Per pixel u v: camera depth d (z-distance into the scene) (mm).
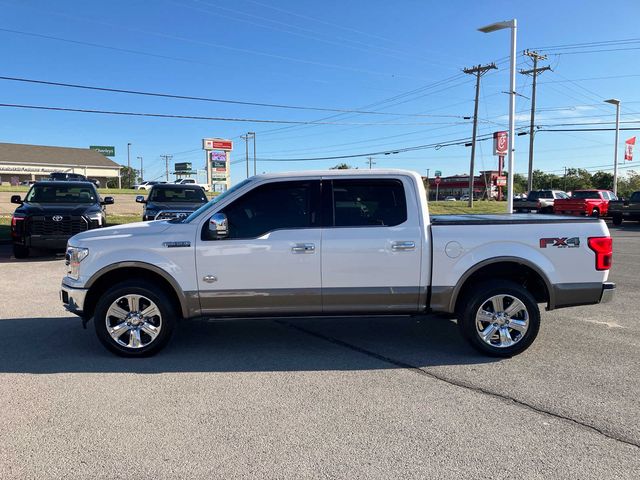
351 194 5164
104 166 68062
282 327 6383
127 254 5051
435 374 4727
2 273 10305
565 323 6520
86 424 3709
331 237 5047
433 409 3963
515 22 22031
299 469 3117
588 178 83812
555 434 3553
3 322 6547
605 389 4348
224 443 3434
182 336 5961
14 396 4203
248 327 6367
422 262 5074
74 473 3078
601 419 3781
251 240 5043
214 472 3086
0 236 16656
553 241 5113
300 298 5086
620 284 9195
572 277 5145
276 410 3949
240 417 3828
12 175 60625
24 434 3553
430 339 5863
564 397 4184
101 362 5043
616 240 17062
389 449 3354
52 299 7918
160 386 4434
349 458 3242
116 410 3947
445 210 34938
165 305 5098
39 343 5652
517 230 5121
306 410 3951
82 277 5082
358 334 6082
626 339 5805
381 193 5168
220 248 5039
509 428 3643
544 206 31391
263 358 5195
